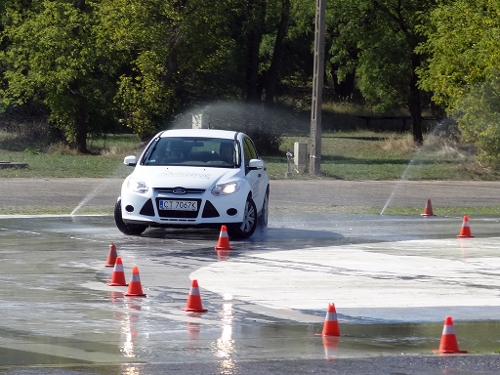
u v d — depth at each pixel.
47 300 13.29
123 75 55.56
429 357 10.03
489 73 46.47
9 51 59.62
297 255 18.64
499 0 48.19
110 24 54.09
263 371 9.26
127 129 83.69
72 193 32.09
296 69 96.75
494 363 9.77
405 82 65.56
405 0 63.34
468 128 47.03
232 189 20.78
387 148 65.06
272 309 12.95
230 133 23.11
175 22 54.31
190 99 59.72
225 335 11.16
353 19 65.44
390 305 13.49
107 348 10.34
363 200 32.53
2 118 61.53
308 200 32.03
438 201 32.84
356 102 106.31
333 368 9.45
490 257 18.92
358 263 17.69
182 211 20.50
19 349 10.25
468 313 13.01
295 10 65.31
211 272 16.17
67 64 56.25
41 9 60.62
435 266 17.50
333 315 11.30
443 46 49.28
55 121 59.84
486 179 43.81
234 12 58.16
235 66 61.28
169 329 11.45
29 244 19.70
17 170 40.16
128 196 20.83
